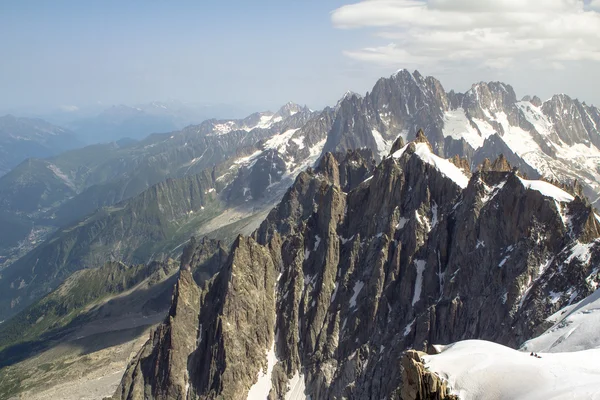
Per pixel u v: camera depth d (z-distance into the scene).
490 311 168.50
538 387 79.12
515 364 84.81
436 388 82.50
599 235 161.12
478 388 81.94
